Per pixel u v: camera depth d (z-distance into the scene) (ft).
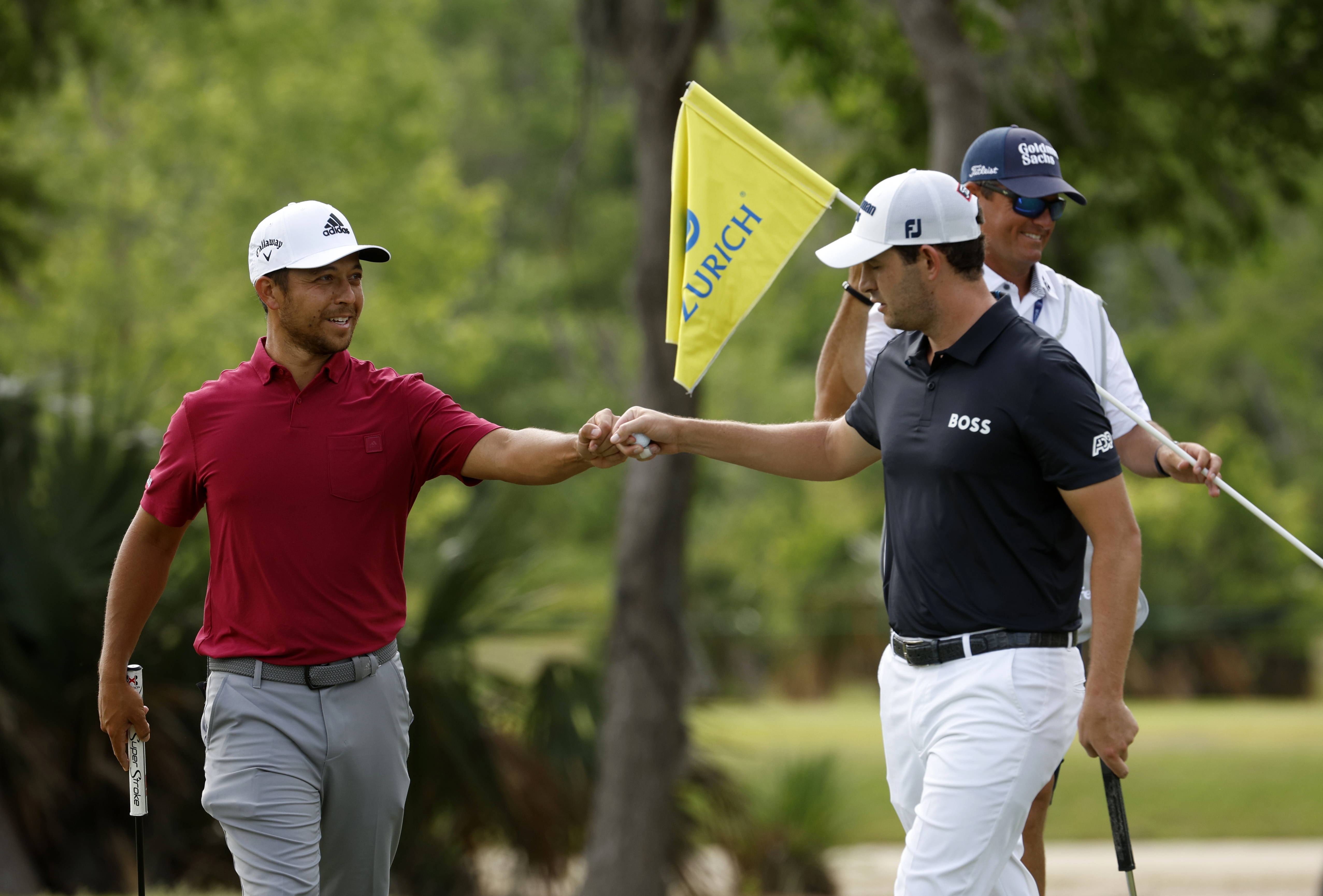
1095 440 43.70
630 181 493.36
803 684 330.75
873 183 159.02
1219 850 193.06
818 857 175.22
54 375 136.98
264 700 47.65
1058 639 45.75
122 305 302.66
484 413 428.56
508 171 530.27
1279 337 421.18
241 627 48.03
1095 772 228.84
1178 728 273.13
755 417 412.36
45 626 117.70
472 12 527.40
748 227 53.72
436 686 132.16
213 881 125.39
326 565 47.78
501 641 148.87
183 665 120.78
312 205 48.42
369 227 334.85
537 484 50.49
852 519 403.95
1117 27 136.98
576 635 193.77
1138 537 44.06
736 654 312.29
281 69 331.36
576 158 156.97
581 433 49.19
